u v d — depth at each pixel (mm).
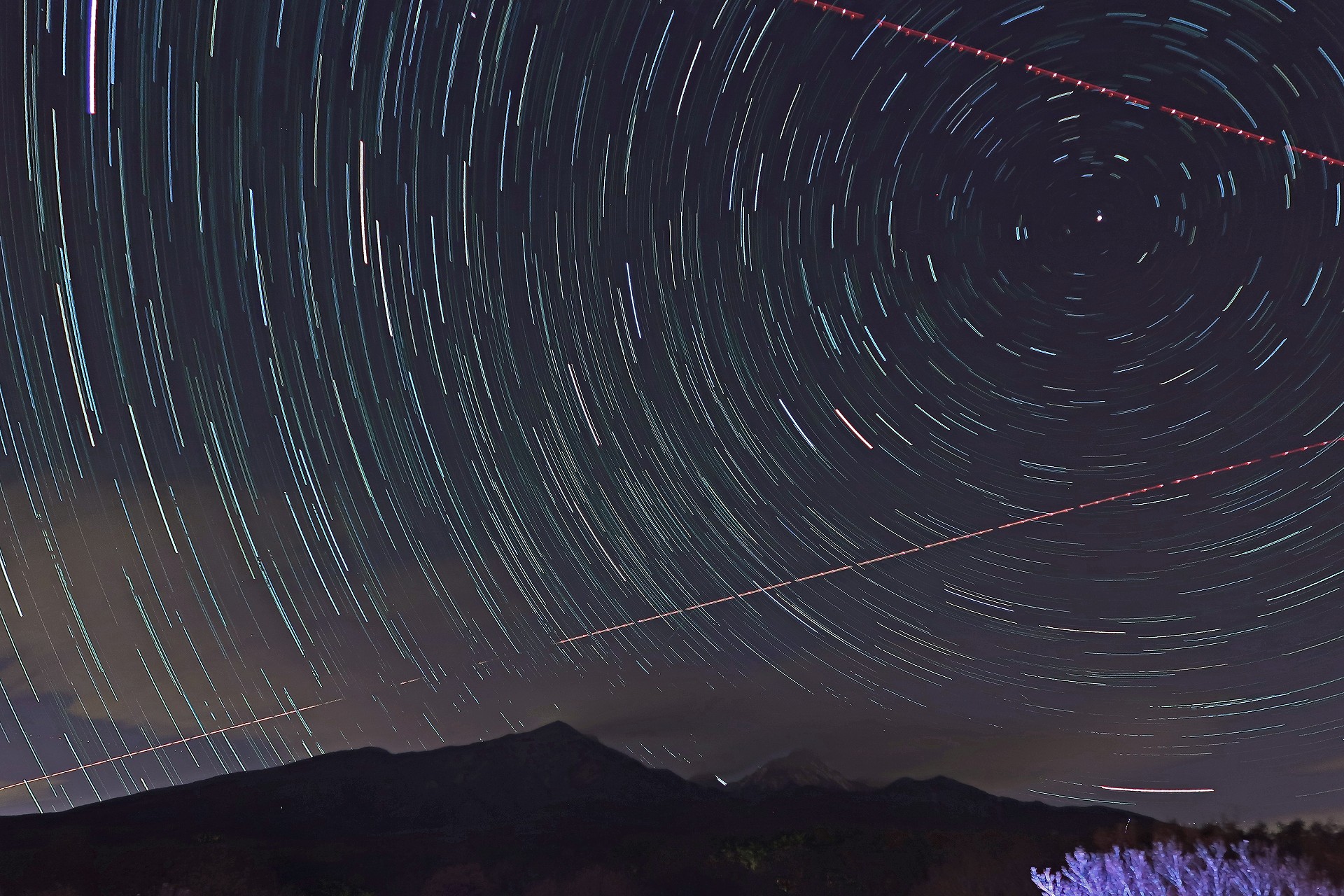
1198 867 13766
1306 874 13570
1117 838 20031
